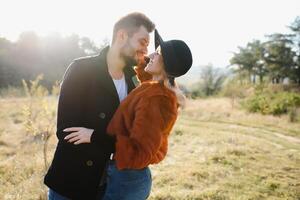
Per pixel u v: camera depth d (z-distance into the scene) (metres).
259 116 21.58
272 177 8.14
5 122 15.71
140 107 2.25
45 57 58.94
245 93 33.84
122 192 2.49
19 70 53.03
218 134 15.14
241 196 6.72
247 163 9.34
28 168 7.64
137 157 2.19
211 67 49.50
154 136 2.20
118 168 2.26
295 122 19.50
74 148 2.39
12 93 26.97
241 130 17.25
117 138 2.22
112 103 2.53
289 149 12.56
